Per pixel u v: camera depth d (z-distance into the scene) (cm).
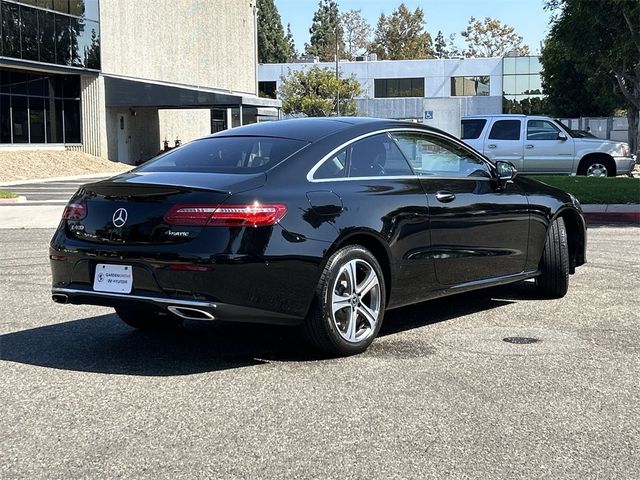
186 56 4775
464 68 6506
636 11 2116
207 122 5272
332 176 542
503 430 401
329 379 489
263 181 506
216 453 373
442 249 600
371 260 546
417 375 496
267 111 6131
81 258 521
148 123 4384
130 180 528
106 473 351
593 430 401
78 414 430
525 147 1978
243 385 480
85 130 3769
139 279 496
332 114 6238
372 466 356
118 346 582
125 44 3994
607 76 3459
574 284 812
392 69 6681
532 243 698
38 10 3259
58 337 611
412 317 669
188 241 480
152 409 437
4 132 3306
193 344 586
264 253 484
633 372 502
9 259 1035
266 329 633
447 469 353
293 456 369
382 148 586
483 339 588
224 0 5378
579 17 2431
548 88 5269
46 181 2956
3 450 380
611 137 4722
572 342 577
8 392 470
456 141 652
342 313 534
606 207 1474
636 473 348
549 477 344
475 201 632
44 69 3375
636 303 716
